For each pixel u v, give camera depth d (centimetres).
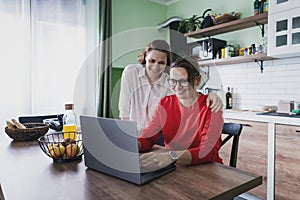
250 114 231
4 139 142
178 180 74
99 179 76
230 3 310
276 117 208
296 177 195
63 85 295
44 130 142
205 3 341
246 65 288
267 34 252
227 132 140
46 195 65
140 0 371
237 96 296
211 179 75
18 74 269
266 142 216
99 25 316
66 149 95
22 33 269
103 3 313
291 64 251
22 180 76
